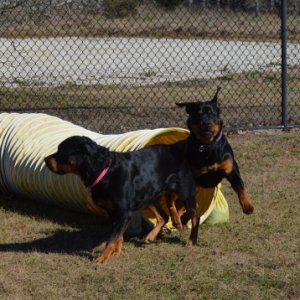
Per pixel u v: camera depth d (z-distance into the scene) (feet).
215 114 33.45
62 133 41.55
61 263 30.68
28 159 40.29
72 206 39.19
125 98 68.39
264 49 99.86
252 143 53.67
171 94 70.90
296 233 34.86
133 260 31.14
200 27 103.24
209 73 84.69
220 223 36.65
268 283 28.04
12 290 27.48
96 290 27.53
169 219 36.70
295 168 47.44
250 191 42.19
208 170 33.91
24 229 36.37
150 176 32.27
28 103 65.00
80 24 87.92
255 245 33.14
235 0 103.35
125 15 93.76
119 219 31.30
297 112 64.03
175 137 37.88
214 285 27.91
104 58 90.27
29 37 87.15
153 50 96.78
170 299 26.58
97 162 30.73
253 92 72.95
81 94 69.36
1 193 44.24
